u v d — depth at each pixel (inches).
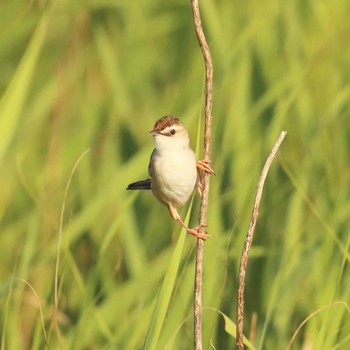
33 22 572.4
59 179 536.7
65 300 467.2
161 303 348.8
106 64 587.2
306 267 450.0
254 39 546.6
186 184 383.2
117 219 430.6
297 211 470.6
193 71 563.2
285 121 515.2
